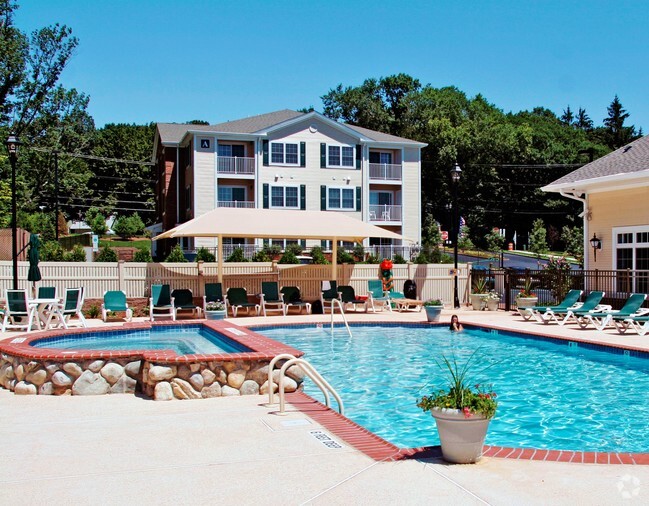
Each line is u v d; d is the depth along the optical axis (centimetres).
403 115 6450
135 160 7162
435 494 434
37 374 871
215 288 2039
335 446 571
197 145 3734
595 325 1628
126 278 2111
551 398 936
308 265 2383
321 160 3975
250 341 1093
